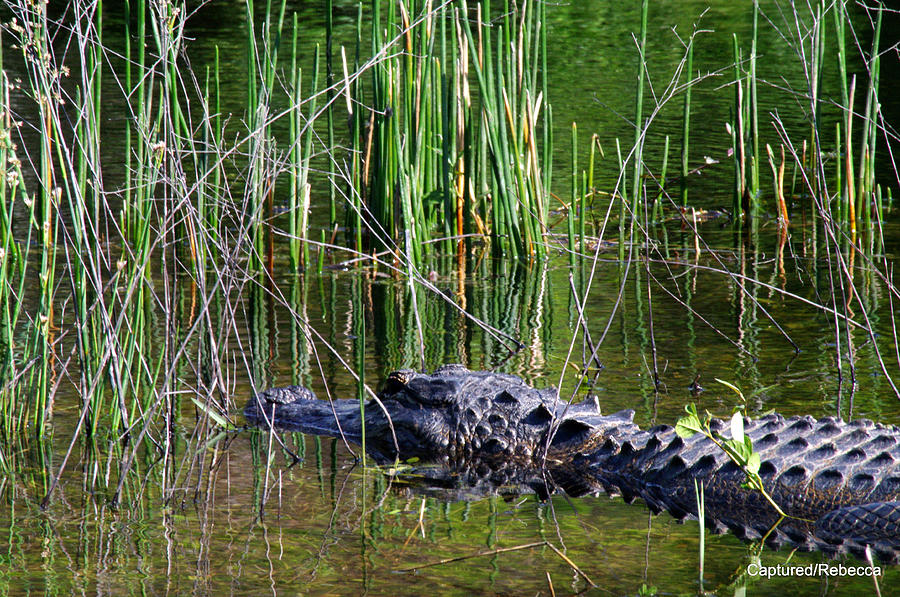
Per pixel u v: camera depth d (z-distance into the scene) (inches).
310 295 570.9
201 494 315.6
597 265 629.3
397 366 446.3
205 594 245.9
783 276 585.9
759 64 1082.7
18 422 367.9
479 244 682.2
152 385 375.9
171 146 381.1
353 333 498.9
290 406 397.7
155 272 579.8
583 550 275.6
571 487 332.5
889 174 792.9
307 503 309.9
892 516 287.0
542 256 642.2
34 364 377.7
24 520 292.8
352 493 320.2
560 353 462.3
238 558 267.6
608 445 352.8
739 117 696.4
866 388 400.8
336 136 820.6
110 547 274.4
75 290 352.8
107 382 412.8
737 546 279.3
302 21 1245.1
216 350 384.5
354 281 600.4
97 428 374.0
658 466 333.7
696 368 434.0
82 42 358.3
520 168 624.7
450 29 682.8
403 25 586.6
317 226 687.7
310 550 273.0
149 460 346.0
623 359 450.0
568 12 1439.5
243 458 350.9
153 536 282.2
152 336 477.4
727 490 315.0
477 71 598.2
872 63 649.6
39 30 358.3
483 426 368.5
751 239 672.4
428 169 634.8
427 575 257.3
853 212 647.8
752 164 728.3
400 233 621.9
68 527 288.4
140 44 469.4
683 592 247.6
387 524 293.3
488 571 259.9
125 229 510.3
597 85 1035.3
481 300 557.0
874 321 497.7
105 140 805.2
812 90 443.5
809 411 375.9
